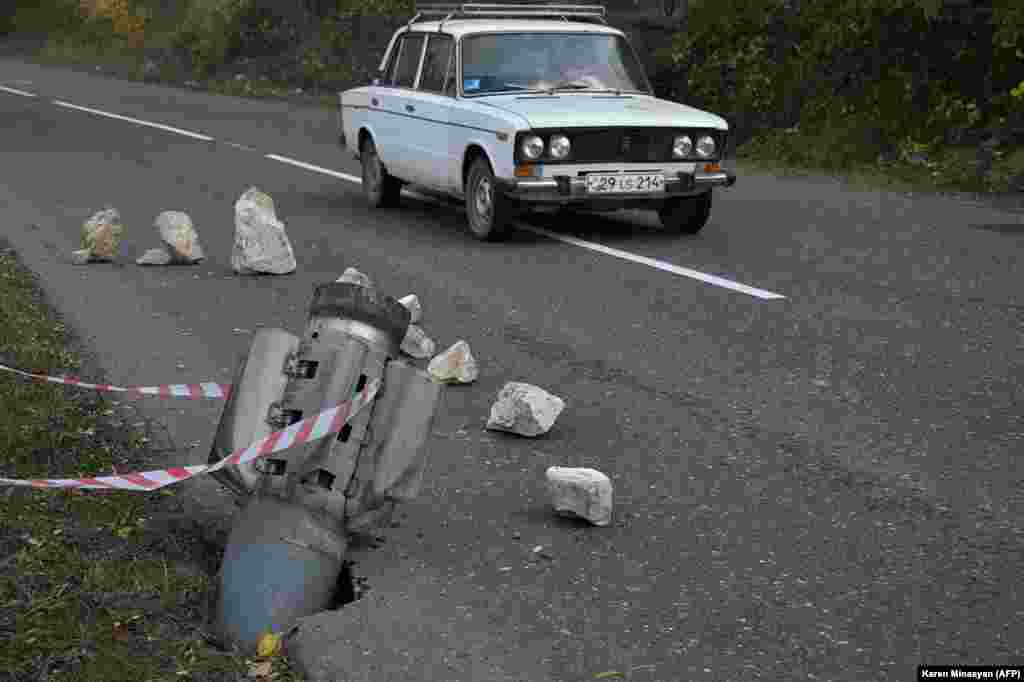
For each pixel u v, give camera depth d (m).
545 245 10.79
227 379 6.73
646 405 6.30
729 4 19.05
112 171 15.77
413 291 8.99
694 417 6.09
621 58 11.82
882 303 8.39
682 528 4.77
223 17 31.30
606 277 9.38
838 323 7.86
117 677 3.60
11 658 3.65
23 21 43.88
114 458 5.46
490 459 5.57
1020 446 5.57
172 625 3.96
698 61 19.39
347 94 13.48
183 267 9.84
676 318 8.07
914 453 5.52
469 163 11.20
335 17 28.77
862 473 5.29
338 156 17.53
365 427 4.24
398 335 4.40
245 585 4.00
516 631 3.96
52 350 7.07
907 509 4.89
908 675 3.67
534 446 5.75
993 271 9.41
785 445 5.66
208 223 11.98
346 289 4.36
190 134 20.20
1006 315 7.99
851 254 10.19
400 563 4.48
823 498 5.03
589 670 3.72
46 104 25.28
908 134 15.91
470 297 8.77
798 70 17.59
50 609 3.92
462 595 4.22
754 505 4.98
